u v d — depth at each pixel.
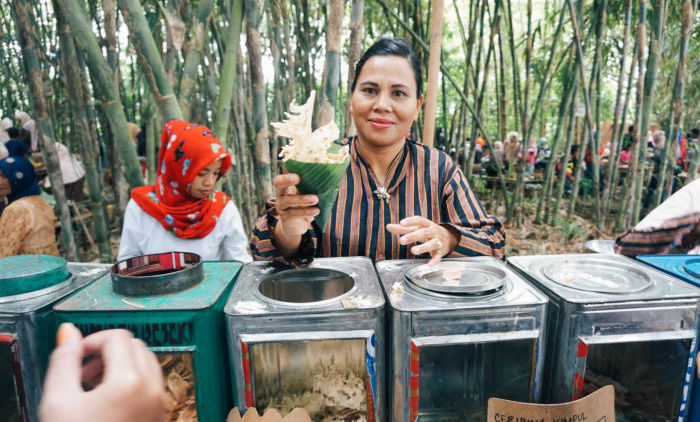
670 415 0.82
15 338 0.72
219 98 1.96
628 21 3.91
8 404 0.76
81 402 0.34
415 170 1.27
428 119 1.60
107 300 0.77
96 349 0.40
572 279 0.87
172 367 0.75
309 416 0.76
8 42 4.41
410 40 3.45
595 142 4.59
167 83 1.65
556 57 5.42
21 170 2.28
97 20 3.22
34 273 0.80
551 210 5.78
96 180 2.70
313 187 0.80
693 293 0.79
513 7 6.40
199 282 0.87
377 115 1.14
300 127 0.78
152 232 1.69
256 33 2.05
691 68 4.65
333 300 0.76
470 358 0.76
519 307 0.74
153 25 3.13
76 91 2.49
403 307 0.74
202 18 1.85
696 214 1.07
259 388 0.76
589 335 0.77
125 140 1.77
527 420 0.75
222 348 0.79
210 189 1.68
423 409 0.78
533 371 0.77
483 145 7.89
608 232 4.65
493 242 1.15
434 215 1.26
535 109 4.46
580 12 3.92
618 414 0.82
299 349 0.74
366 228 1.22
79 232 3.97
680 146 5.67
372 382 0.75
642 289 0.80
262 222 1.05
